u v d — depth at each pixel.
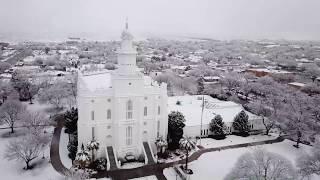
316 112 127.50
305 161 79.94
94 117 92.19
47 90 151.25
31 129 106.44
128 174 85.81
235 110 133.88
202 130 115.50
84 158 85.19
